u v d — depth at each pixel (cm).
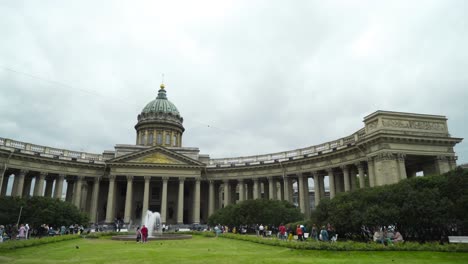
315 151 6819
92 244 3566
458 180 3119
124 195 8619
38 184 6844
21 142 6700
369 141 5056
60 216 5125
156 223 7400
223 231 5853
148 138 9319
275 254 2552
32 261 2170
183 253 2625
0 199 5038
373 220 3152
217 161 8531
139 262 2106
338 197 3841
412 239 3275
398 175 4753
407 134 4841
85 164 7544
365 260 2178
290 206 5797
